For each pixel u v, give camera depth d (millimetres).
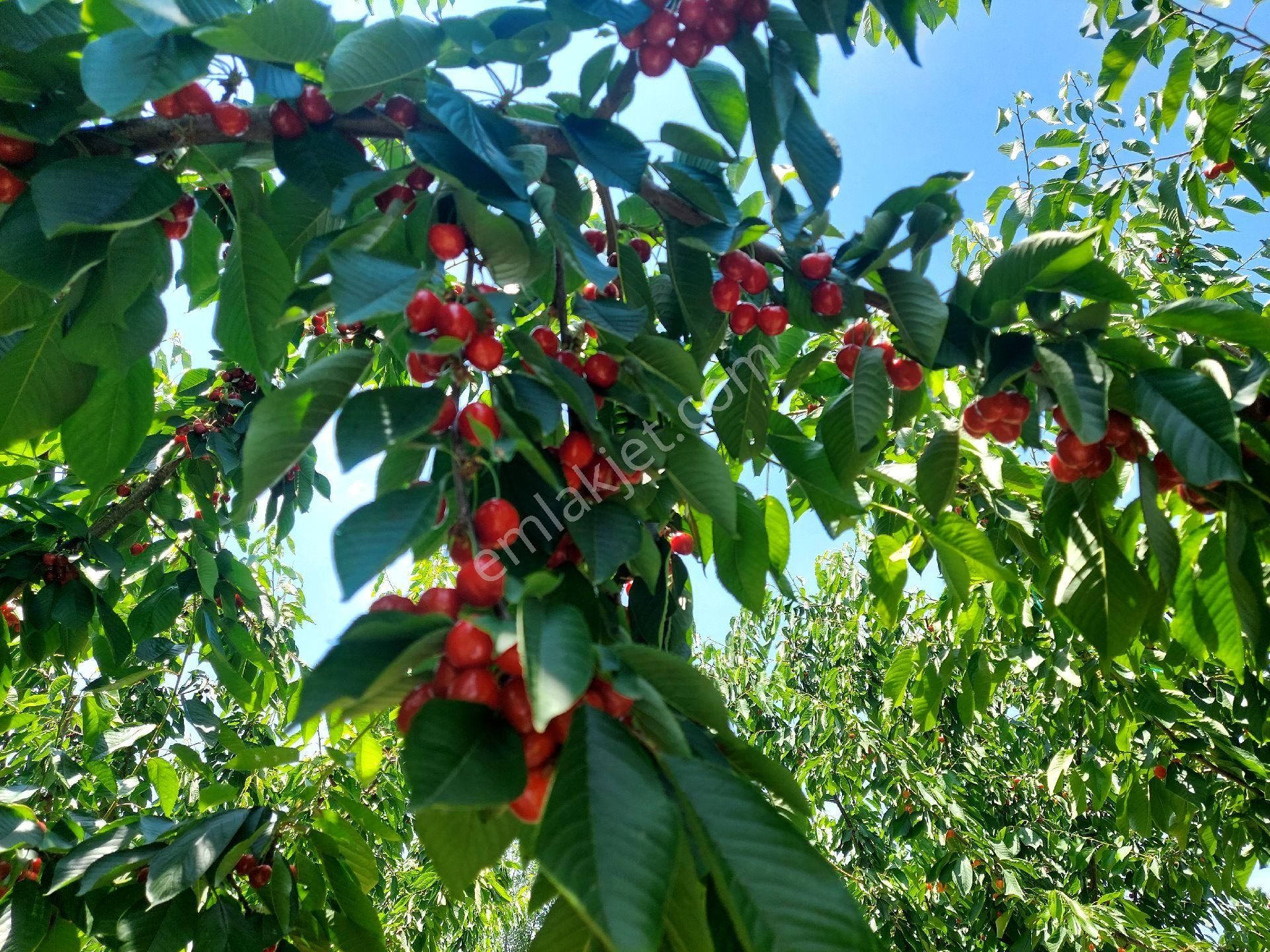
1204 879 5484
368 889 2457
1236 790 4375
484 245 1642
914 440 3594
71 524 3070
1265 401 1981
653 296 2326
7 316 1769
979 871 6586
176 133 1724
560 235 1587
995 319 1914
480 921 7734
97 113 1620
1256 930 6258
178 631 5938
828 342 2373
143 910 2127
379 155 2791
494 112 1771
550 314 1957
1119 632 2027
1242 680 2658
